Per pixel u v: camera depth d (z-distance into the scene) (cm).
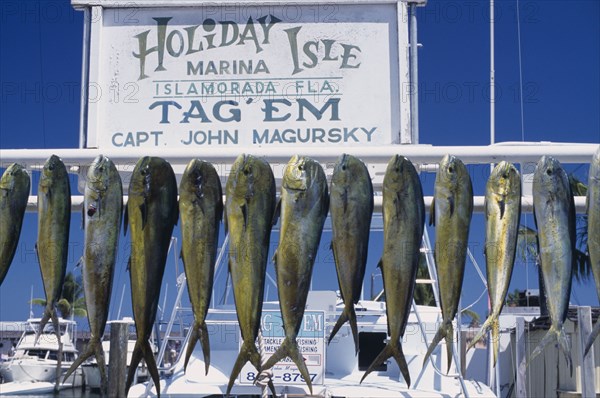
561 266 435
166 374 891
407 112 607
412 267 430
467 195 438
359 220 428
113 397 871
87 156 495
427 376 876
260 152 489
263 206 431
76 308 4056
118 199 441
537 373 1055
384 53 616
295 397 746
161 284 440
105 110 620
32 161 495
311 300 945
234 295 430
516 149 484
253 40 621
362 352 938
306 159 434
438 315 962
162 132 614
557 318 431
